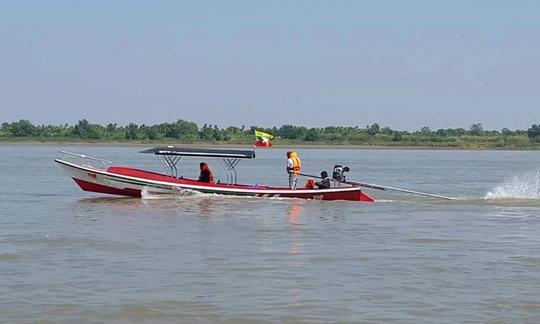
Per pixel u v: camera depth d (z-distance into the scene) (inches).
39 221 1194.6
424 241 1003.9
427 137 6953.7
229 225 1148.5
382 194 1838.1
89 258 858.8
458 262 850.8
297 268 810.2
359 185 1571.1
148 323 605.3
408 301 671.8
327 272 790.5
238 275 772.6
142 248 928.9
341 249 932.6
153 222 1181.7
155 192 1525.6
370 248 943.0
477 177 2610.7
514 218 1283.2
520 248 952.3
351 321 611.5
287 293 697.6
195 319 616.1
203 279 753.0
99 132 6963.6
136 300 669.9
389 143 6939.0
